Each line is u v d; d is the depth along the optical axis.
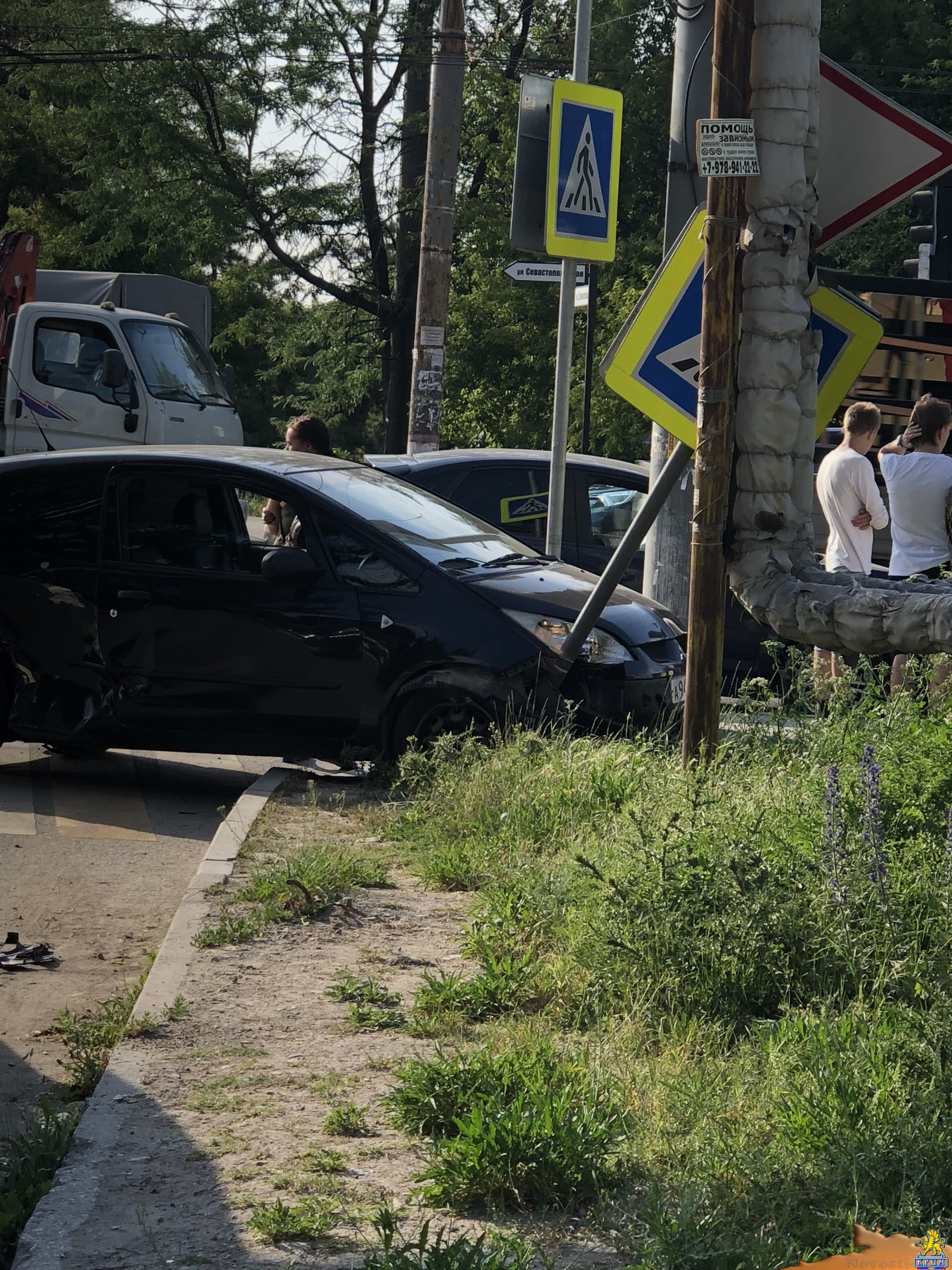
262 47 31.41
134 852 7.68
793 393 6.25
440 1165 3.68
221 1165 3.79
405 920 5.95
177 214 33.16
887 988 4.58
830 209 6.50
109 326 17.66
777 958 4.77
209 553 8.88
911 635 5.77
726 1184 3.50
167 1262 3.32
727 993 4.73
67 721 8.99
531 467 12.02
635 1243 3.28
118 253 37.00
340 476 9.34
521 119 9.66
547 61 32.47
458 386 30.16
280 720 8.69
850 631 5.92
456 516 9.66
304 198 32.97
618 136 9.95
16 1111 4.54
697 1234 3.26
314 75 31.86
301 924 5.86
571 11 33.47
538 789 7.26
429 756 8.27
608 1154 3.70
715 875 5.06
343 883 6.32
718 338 6.24
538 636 8.41
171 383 17.97
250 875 6.47
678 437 6.85
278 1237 3.42
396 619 8.52
